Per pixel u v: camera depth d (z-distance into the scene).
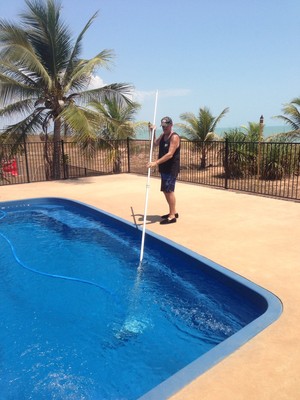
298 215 6.29
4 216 7.80
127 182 10.52
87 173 13.35
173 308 3.82
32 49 11.15
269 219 6.07
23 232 6.68
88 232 6.59
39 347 3.17
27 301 4.04
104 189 9.45
